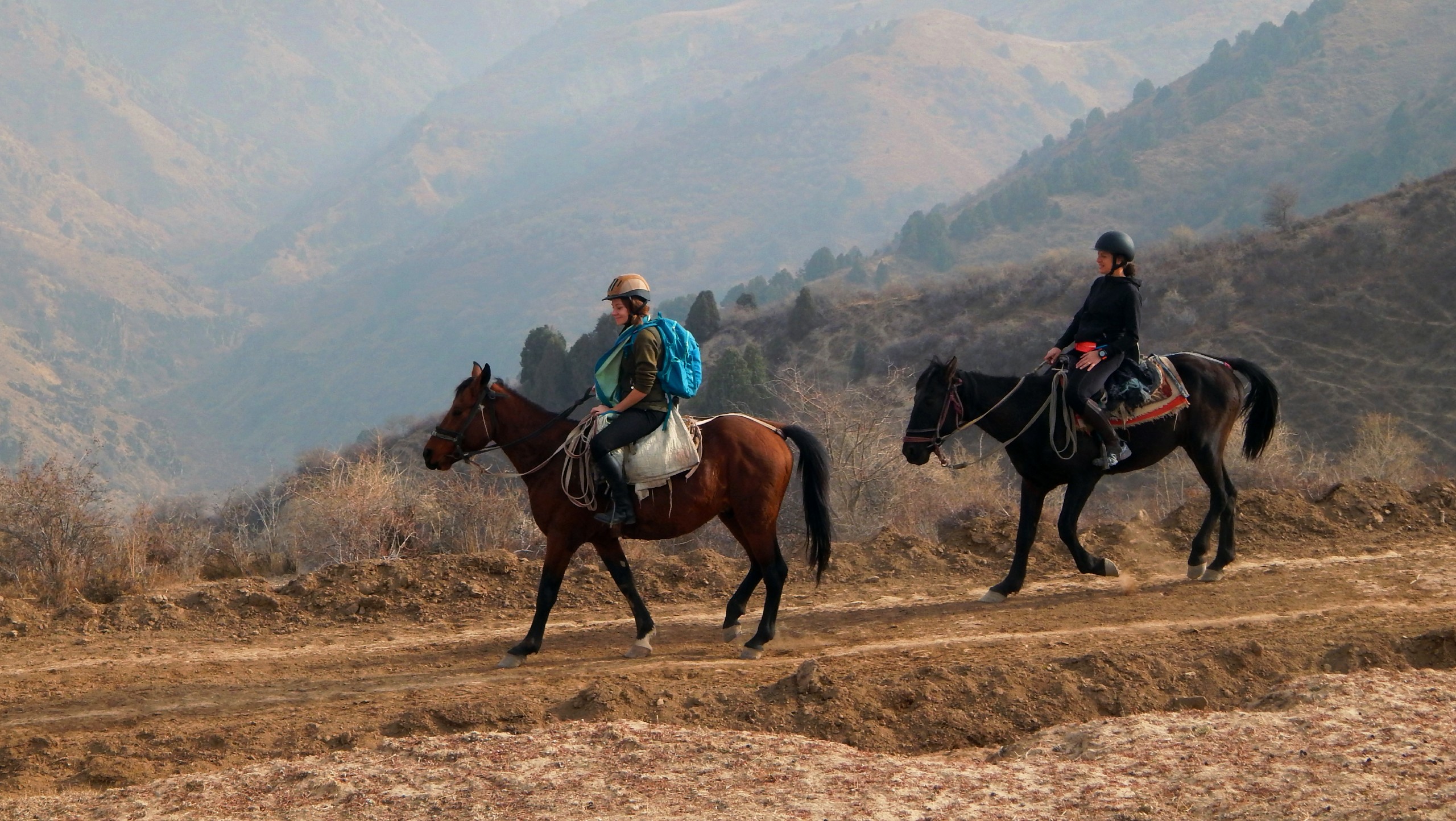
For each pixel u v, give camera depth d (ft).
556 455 29.86
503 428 30.40
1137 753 19.74
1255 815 16.60
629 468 28.76
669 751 20.66
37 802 20.13
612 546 30.83
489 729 23.45
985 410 34.50
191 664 30.22
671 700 24.16
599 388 29.71
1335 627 28.53
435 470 30.60
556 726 22.31
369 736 23.13
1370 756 18.38
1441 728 19.61
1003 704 23.73
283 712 25.50
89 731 24.63
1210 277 277.23
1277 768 18.31
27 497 41.52
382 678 28.50
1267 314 261.24
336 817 18.48
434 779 19.76
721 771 19.69
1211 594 33.27
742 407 209.97
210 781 20.38
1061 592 34.86
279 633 33.63
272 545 54.90
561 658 29.96
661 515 29.32
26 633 33.17
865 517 72.28
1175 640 27.32
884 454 75.20
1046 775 19.27
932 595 35.81
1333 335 248.73
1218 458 35.63
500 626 33.78
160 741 23.12
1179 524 41.04
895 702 23.88
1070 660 25.35
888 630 31.53
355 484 53.47
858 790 18.69
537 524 30.48
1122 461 34.47
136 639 32.96
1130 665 25.04
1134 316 33.50
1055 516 47.47
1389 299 251.60
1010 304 289.74
